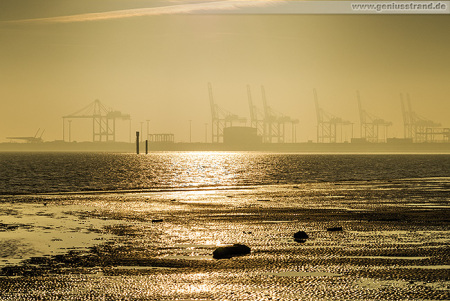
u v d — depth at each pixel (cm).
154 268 2175
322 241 2883
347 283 1858
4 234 3244
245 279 1941
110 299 1673
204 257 2428
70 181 10356
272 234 3192
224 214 4416
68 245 2812
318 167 17700
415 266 2156
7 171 14175
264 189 7900
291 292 1741
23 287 1842
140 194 6994
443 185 8375
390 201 5591
